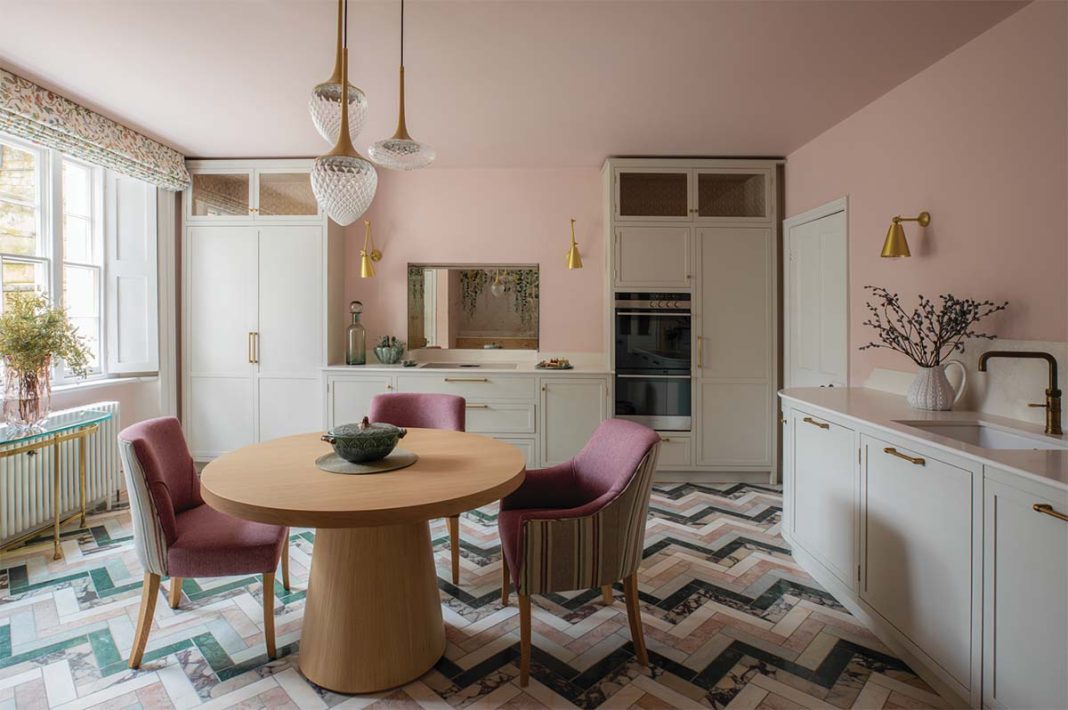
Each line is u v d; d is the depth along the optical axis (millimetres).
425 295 4441
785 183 3979
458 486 1626
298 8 2125
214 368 4125
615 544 1785
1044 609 1332
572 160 4117
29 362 2564
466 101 3010
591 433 3973
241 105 3098
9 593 2352
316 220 4090
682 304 3990
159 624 2119
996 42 2215
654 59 2533
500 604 2279
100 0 2080
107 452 3375
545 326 4402
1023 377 2074
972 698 1555
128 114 3236
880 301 2936
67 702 1666
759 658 1903
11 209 2984
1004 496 1444
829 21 2207
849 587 2193
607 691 1730
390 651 1752
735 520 3277
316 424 4113
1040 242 2021
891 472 1926
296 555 2793
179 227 4125
